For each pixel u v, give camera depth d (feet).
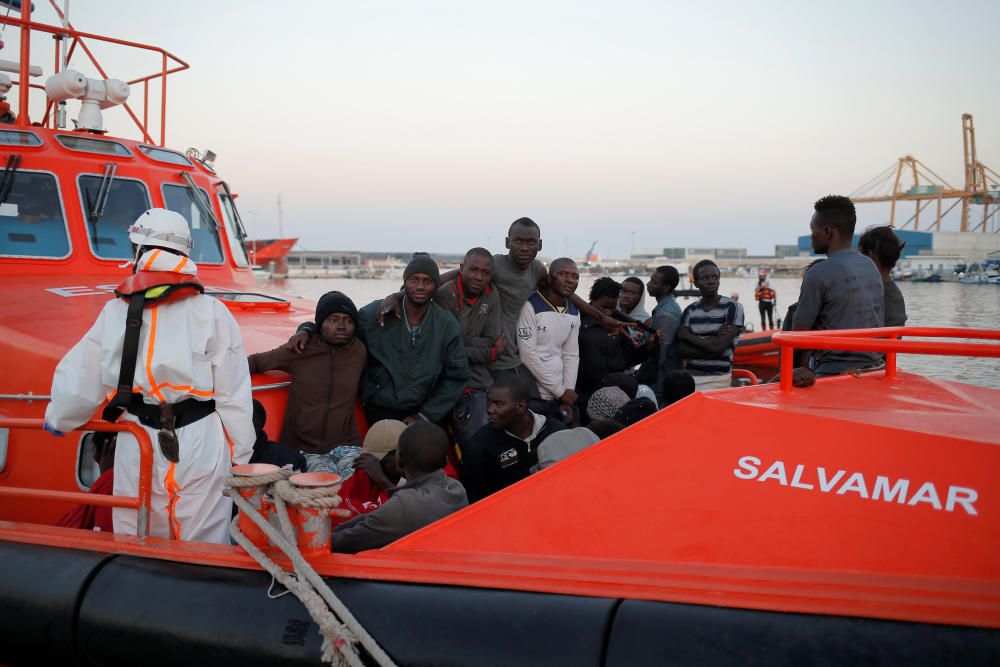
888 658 6.60
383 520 10.05
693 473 8.37
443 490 10.48
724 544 7.84
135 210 19.48
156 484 10.30
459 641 7.72
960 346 8.27
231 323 10.78
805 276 15.03
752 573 7.57
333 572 8.54
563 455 11.65
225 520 11.00
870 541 7.44
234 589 8.77
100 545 9.75
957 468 7.57
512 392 12.92
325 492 8.52
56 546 9.88
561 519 8.48
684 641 7.13
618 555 8.10
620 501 8.41
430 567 8.37
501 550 8.47
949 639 6.61
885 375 11.15
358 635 7.78
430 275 14.24
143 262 10.18
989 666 6.40
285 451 12.56
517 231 16.79
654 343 20.52
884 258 18.51
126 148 20.02
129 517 10.69
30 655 9.48
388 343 14.53
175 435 10.28
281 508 8.54
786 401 9.05
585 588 7.80
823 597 7.15
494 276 16.94
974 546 7.14
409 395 14.35
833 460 8.01
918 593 6.98
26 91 20.56
